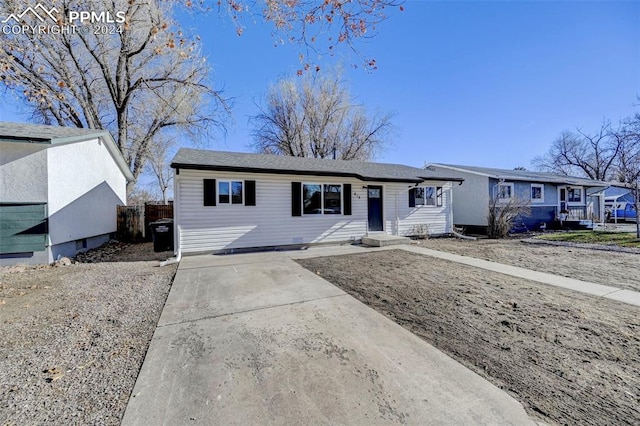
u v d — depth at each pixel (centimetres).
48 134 787
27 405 205
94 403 207
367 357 274
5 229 704
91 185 995
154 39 562
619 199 2253
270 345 297
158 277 580
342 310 397
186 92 1418
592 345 296
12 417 193
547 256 799
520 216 1448
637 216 1119
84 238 943
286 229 962
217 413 197
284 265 693
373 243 1018
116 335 320
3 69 491
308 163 1104
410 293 471
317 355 277
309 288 500
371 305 416
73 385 229
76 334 322
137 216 1188
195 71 1300
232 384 230
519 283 529
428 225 1272
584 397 216
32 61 602
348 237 1076
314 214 1011
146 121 1636
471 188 1528
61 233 802
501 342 304
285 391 222
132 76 1391
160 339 310
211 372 247
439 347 294
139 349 289
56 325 346
